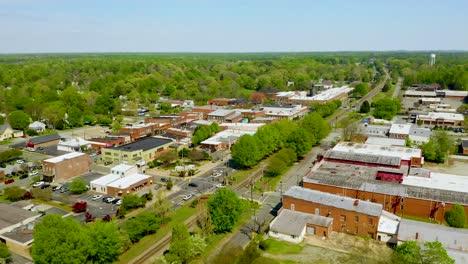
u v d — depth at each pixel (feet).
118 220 282.77
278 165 370.73
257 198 324.19
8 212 270.46
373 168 345.51
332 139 521.65
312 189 311.27
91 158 445.37
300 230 250.57
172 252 216.54
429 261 198.49
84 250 206.80
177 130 530.27
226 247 235.40
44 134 572.92
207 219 261.03
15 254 234.99
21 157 444.14
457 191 287.89
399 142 446.19
